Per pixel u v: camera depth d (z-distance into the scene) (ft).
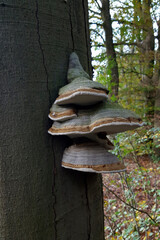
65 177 2.25
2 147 2.03
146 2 16.61
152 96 16.81
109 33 16.63
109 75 7.72
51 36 2.23
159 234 4.95
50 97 2.22
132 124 2.05
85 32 2.67
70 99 2.02
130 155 9.83
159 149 10.07
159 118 14.79
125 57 19.43
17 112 2.06
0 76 2.03
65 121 2.15
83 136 2.28
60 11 2.31
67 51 2.37
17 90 2.06
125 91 17.67
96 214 2.52
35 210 2.08
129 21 17.13
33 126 2.11
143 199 6.20
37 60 2.14
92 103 2.20
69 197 2.26
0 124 2.03
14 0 2.05
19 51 2.07
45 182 2.14
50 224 2.14
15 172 2.05
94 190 2.52
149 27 17.06
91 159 2.14
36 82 2.13
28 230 2.06
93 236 2.44
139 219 4.75
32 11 2.12
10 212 2.03
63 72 2.32
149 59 17.26
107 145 2.44
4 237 2.02
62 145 2.28
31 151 2.09
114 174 8.34
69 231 2.25
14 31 2.05
